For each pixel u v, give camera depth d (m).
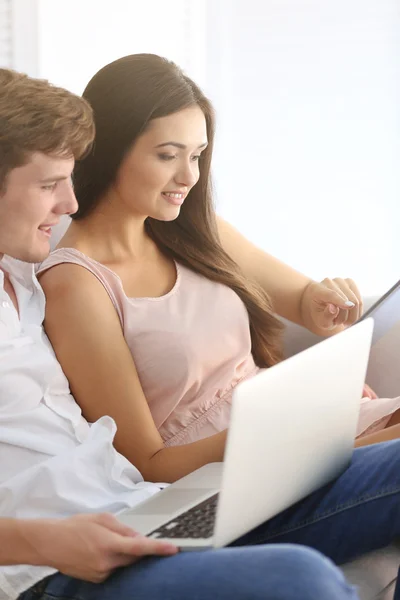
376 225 5.88
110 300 2.30
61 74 4.42
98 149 2.35
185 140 2.34
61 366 2.19
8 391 1.89
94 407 2.18
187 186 2.39
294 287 2.84
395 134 5.86
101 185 2.38
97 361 2.17
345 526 1.88
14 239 1.90
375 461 1.92
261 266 2.85
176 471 2.13
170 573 1.49
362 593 1.79
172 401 2.35
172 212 2.39
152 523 1.69
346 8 5.66
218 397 2.42
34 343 2.02
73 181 2.40
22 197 1.86
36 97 1.84
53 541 1.49
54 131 1.83
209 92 5.36
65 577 1.62
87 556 1.48
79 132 1.88
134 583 1.51
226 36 5.38
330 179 5.76
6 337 1.94
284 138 5.66
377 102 5.79
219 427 2.38
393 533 1.88
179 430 2.37
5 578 1.72
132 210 2.40
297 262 5.74
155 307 2.39
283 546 1.46
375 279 5.88
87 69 4.53
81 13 4.48
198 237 2.54
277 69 5.59
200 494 1.83
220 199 5.50
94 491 1.88
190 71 5.18
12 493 1.80
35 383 1.95
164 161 2.34
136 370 2.33
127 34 4.73
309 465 1.74
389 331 2.59
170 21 4.99
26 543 1.50
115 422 2.17
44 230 1.94
